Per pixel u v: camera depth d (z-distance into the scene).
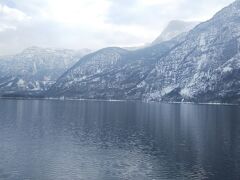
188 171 105.81
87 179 97.62
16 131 185.62
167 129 195.88
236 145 144.50
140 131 187.88
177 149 137.00
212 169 107.56
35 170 105.56
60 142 152.25
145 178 98.94
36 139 159.50
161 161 117.50
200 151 133.00
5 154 126.00
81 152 131.00
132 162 116.19
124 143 150.12
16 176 99.38
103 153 129.75
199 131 186.12
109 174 102.44
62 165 111.75
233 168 108.88
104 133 180.75
